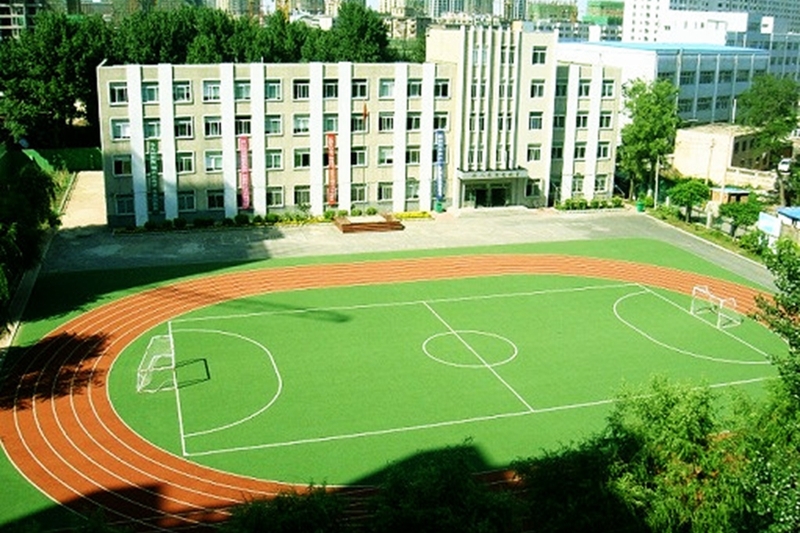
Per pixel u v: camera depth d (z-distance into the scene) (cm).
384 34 12562
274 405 4419
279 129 7819
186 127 7569
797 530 2839
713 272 6888
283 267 6675
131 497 3562
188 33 11562
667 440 3072
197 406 4378
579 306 6012
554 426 4281
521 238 7712
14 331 5262
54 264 6600
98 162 10525
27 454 3875
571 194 8988
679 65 12219
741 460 3077
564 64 8681
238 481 3716
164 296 5959
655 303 6122
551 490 2939
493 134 8450
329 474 3784
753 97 10875
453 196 8556
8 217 5484
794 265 3603
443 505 2603
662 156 9231
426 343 5275
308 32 12525
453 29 8275
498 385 4728
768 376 4922
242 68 7569
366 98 7981
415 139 8250
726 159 10275
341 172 8088
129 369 4794
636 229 8150
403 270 6694
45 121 10338
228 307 5797
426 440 4112
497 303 6025
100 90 7288
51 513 3431
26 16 16850
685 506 2969
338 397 4534
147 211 7650
